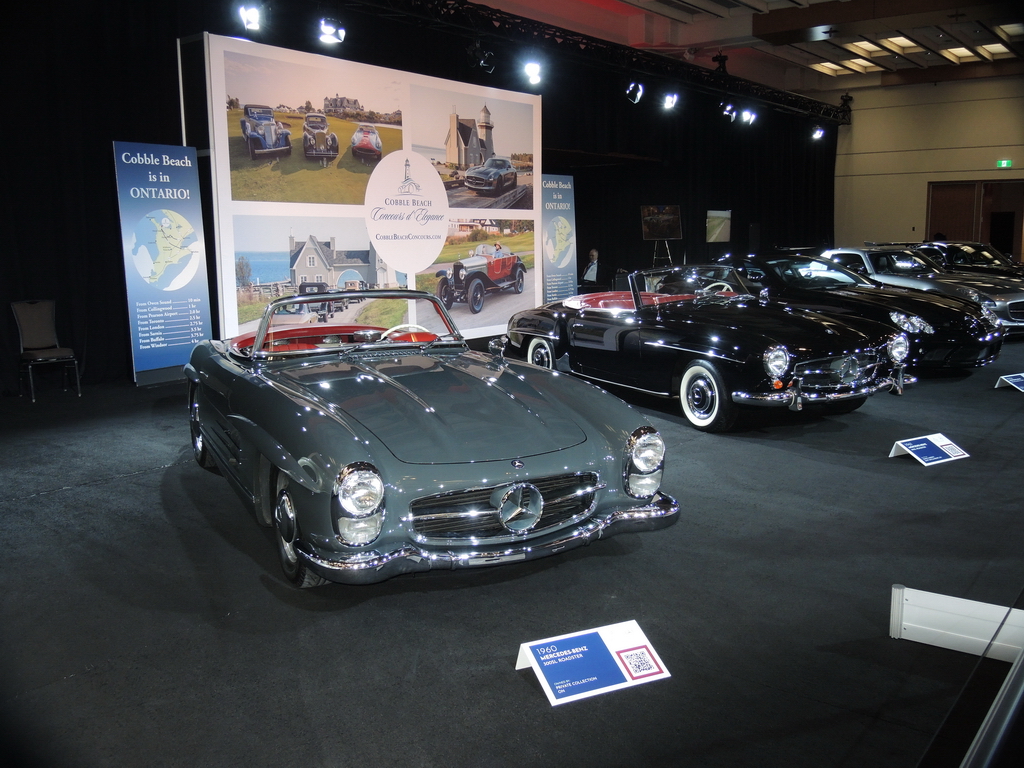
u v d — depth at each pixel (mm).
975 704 2266
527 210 10766
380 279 9016
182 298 7672
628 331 5914
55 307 7262
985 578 3143
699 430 5520
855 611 2879
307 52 8086
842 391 5211
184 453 5070
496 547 2783
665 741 2131
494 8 10039
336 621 2820
